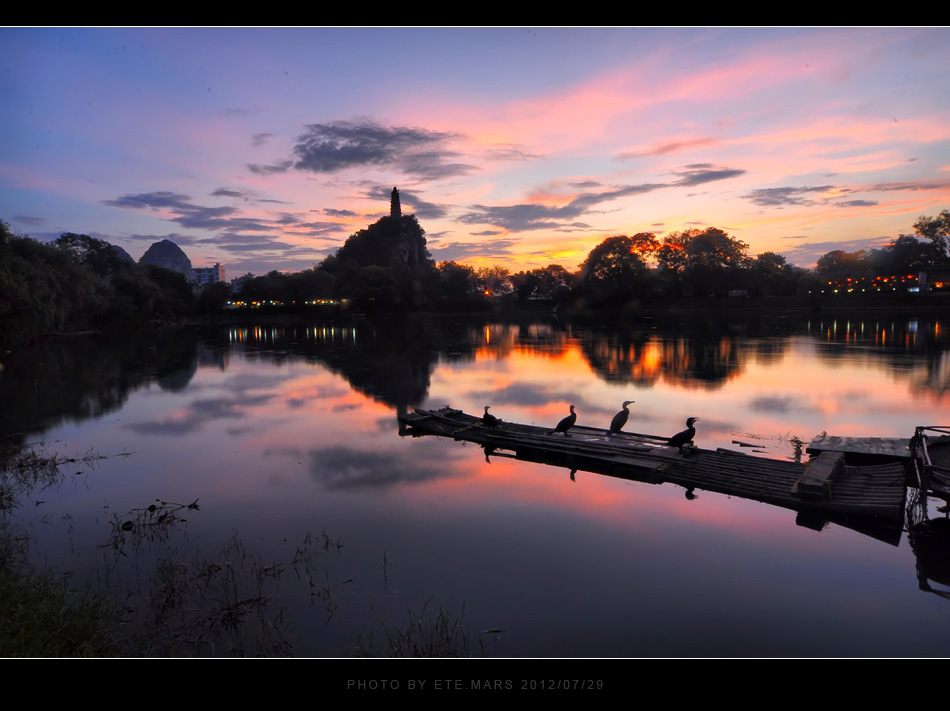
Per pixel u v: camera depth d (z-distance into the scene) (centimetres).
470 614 714
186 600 755
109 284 7425
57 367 3388
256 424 1841
